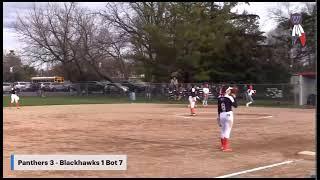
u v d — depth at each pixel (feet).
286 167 46.01
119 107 163.22
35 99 231.09
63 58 284.20
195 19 236.63
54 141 66.54
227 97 57.57
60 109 149.28
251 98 171.01
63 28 277.23
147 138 70.59
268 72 220.02
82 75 295.89
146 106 170.81
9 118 109.81
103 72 308.60
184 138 70.64
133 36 260.83
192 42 227.40
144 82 256.32
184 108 156.87
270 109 150.61
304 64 255.09
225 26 228.22
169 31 240.32
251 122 98.73
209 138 70.59
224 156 53.26
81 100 221.05
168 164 47.73
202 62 225.97
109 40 274.16
